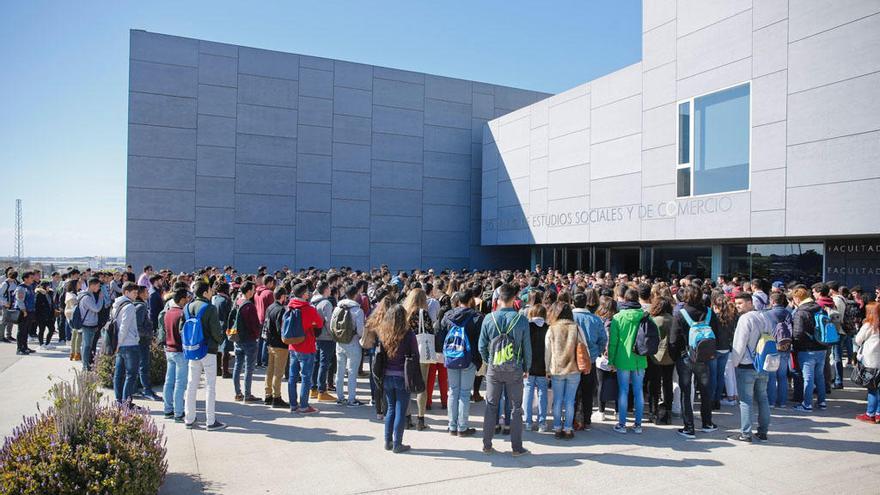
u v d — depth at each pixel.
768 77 12.67
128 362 7.97
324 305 8.87
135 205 20.48
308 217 23.27
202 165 21.52
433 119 25.81
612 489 5.23
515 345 6.18
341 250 23.81
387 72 24.94
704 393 7.11
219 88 21.86
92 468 4.23
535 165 21.83
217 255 21.67
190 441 6.59
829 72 11.45
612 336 7.14
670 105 15.43
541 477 5.52
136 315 8.16
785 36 12.31
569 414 6.81
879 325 7.63
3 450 4.31
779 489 5.27
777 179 12.44
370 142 24.50
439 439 6.83
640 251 18.75
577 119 19.39
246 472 5.58
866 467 5.88
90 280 10.27
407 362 6.22
